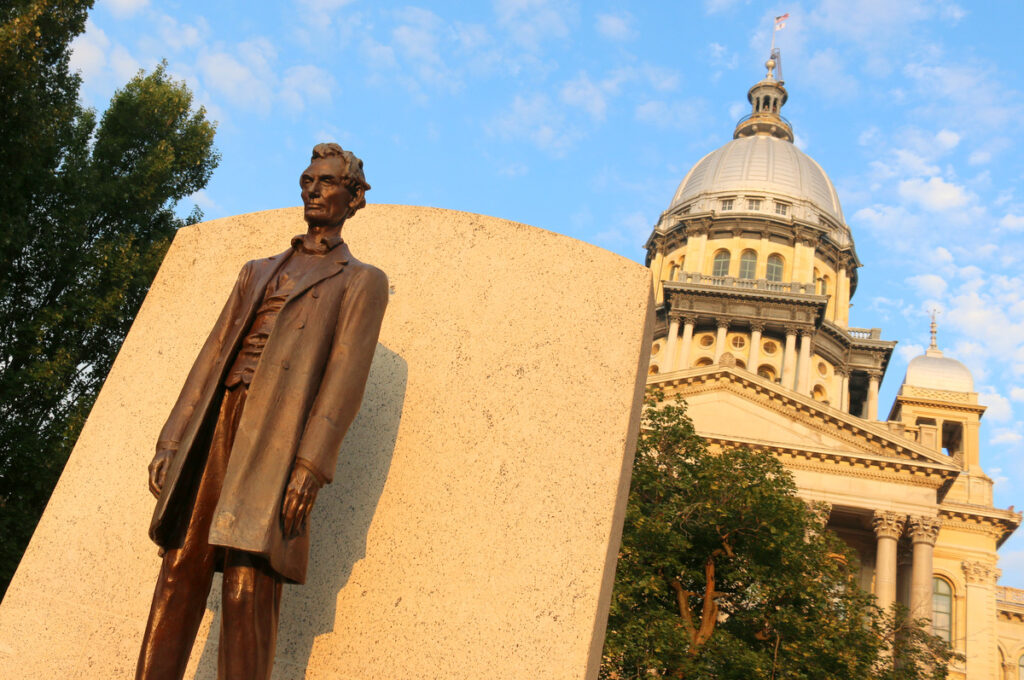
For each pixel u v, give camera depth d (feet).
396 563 11.95
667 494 77.66
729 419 154.30
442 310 13.50
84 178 54.29
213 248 15.39
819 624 70.90
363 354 10.17
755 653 65.62
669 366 228.84
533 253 13.51
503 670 11.00
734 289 230.89
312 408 9.82
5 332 50.62
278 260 10.96
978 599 170.60
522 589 11.40
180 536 9.84
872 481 145.79
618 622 67.15
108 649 12.67
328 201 10.98
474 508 12.02
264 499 9.21
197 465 10.01
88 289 52.54
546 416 12.37
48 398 50.31
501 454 12.28
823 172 282.77
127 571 13.19
